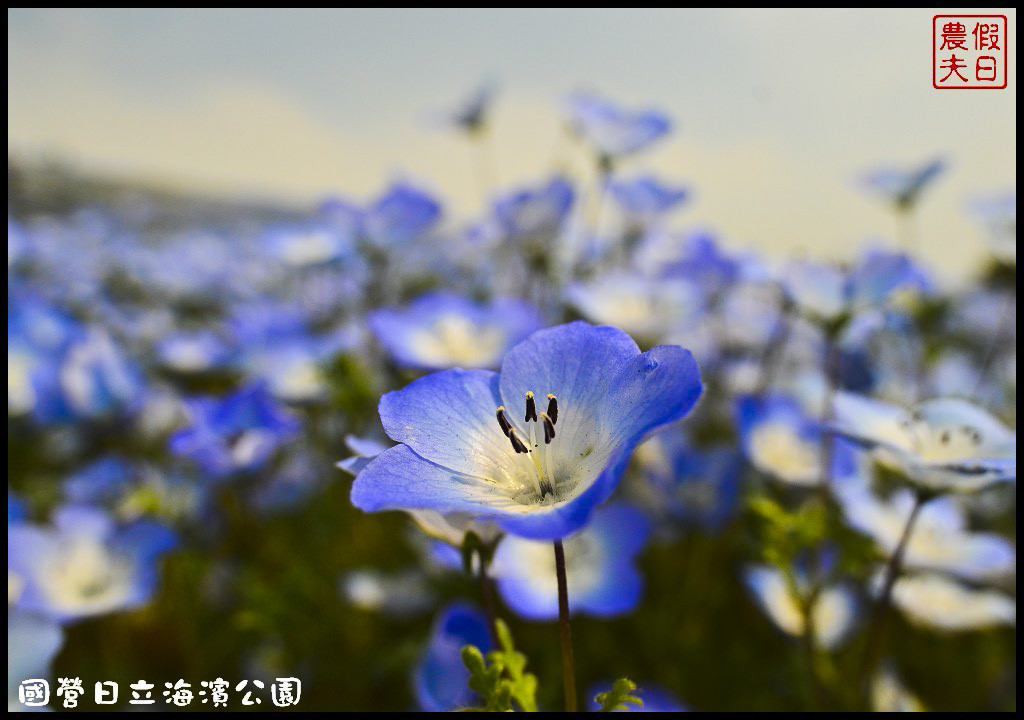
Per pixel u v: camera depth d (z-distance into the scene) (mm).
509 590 127
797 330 240
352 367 175
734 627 185
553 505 68
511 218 180
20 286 310
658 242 236
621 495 182
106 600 139
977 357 270
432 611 173
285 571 192
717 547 188
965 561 130
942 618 145
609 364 76
